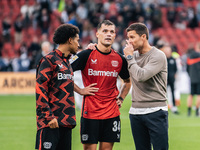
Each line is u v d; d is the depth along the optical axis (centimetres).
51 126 880
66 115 910
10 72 3712
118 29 4216
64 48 938
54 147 898
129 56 1018
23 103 2988
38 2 4591
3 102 3048
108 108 1041
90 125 1032
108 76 1048
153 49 1032
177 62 2717
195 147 1544
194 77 2411
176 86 2789
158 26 4703
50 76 901
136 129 1056
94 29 4447
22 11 4588
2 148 1486
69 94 923
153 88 1025
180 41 4997
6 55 4272
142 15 4616
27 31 4456
